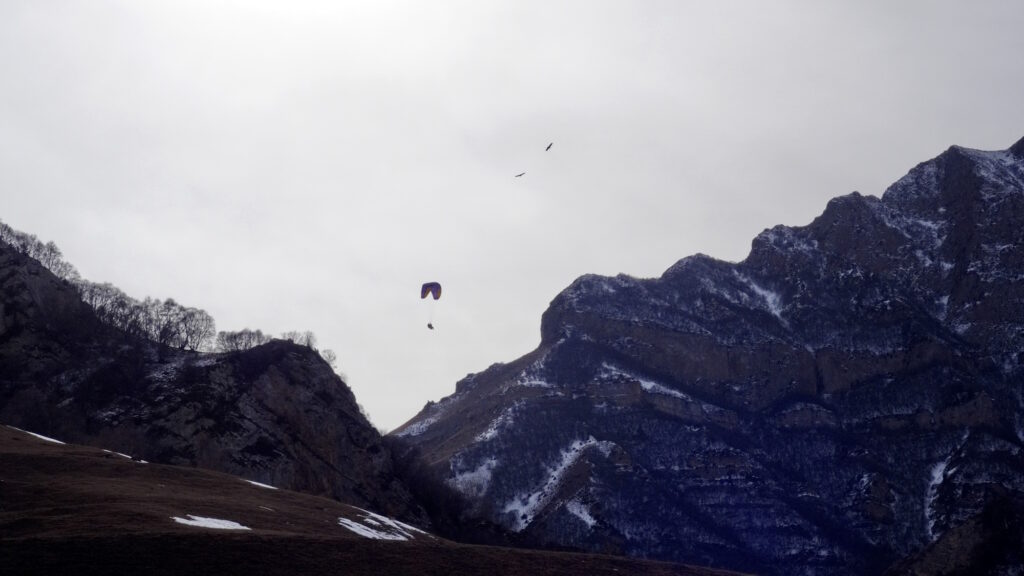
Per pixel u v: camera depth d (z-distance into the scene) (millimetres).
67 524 124312
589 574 164500
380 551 142125
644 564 190000
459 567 146500
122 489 152000
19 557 108812
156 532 124938
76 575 107188
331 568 128750
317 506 181625
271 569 122250
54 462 164125
